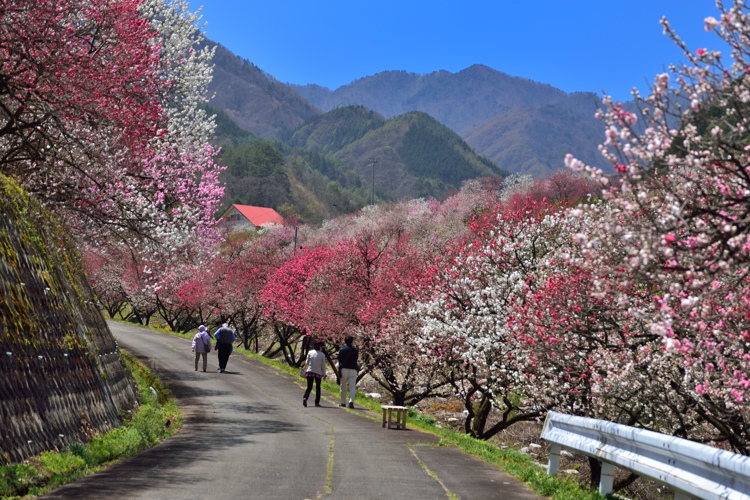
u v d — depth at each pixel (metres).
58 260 14.47
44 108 15.51
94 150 16.80
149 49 18.08
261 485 8.76
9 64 15.48
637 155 6.36
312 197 185.00
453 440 14.88
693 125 6.53
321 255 37.72
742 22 6.36
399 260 28.94
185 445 12.67
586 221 11.97
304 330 36.09
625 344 13.16
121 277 56.72
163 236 19.89
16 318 10.19
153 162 20.38
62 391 11.07
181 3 23.23
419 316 21.17
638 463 7.42
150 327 58.25
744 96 6.07
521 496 8.75
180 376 27.23
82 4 15.55
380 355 26.52
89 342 14.10
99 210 18.08
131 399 16.45
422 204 84.00
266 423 16.53
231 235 95.75
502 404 18.98
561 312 13.50
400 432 15.88
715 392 10.13
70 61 14.97
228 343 29.86
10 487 7.60
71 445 10.27
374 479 9.50
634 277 6.92
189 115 22.59
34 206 13.88
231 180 171.00
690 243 6.29
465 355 18.02
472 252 20.55
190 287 51.59
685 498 6.68
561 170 73.94
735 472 5.49
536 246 20.41
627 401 13.61
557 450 10.15
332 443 13.43
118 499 7.59
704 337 8.58
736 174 6.45
